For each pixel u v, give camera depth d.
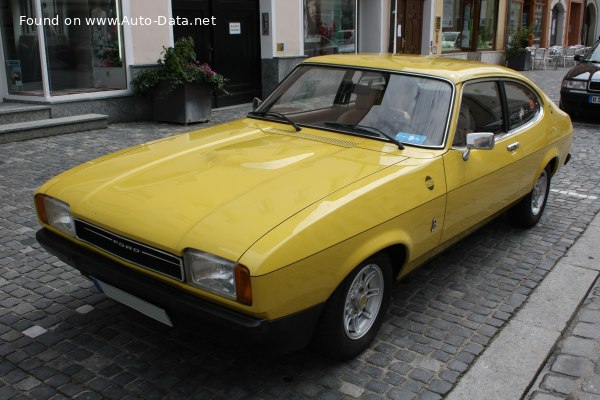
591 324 4.05
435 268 4.82
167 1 10.63
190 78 10.05
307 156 3.68
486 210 4.45
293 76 4.80
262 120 4.55
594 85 11.62
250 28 12.95
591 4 35.28
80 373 3.27
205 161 3.61
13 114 8.94
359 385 3.24
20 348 3.49
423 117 4.01
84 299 4.11
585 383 3.39
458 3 21.31
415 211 3.52
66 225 3.40
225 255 2.71
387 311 3.94
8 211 5.71
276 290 2.73
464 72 4.30
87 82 10.01
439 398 3.18
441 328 3.88
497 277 4.68
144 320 3.84
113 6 10.02
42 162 7.45
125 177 3.45
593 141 10.01
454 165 3.89
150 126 10.12
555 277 4.68
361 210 3.15
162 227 2.92
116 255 3.11
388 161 3.64
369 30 16.36
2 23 9.59
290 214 2.93
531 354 3.62
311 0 14.45
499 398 3.21
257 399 3.10
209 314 2.79
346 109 4.30
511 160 4.62
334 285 3.04
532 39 26.66
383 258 3.46
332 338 3.20
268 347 2.85
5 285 4.28
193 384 3.20
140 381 3.21
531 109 5.26
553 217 6.10
